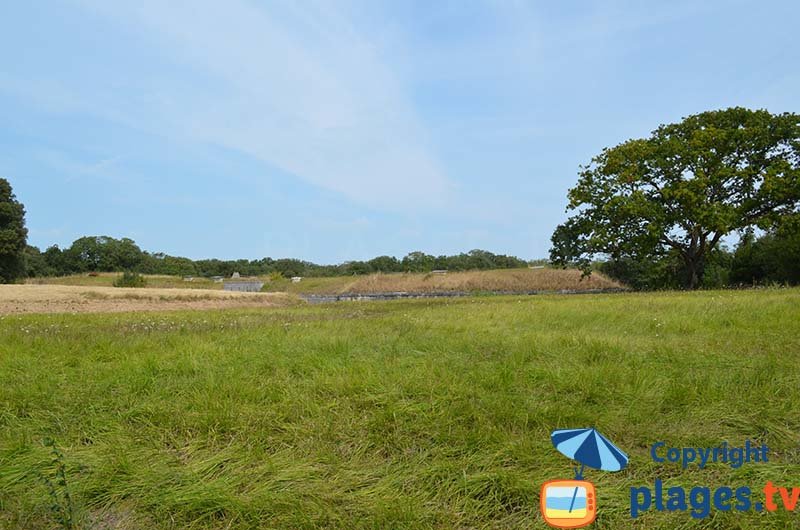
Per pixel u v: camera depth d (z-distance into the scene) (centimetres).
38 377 629
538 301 1806
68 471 381
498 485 338
